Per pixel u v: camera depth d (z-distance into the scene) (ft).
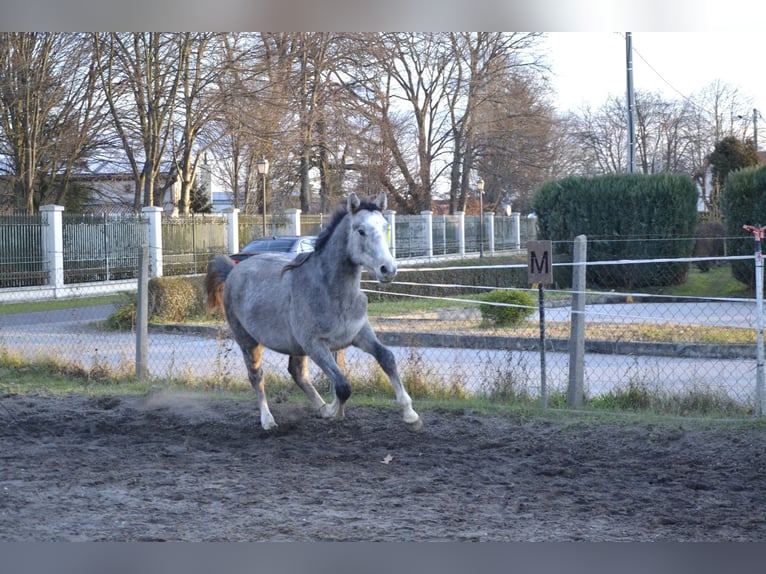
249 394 37.04
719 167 146.92
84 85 116.57
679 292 85.87
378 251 26.27
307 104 140.05
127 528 19.79
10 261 88.74
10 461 26.99
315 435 29.84
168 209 160.76
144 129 118.01
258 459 26.99
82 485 23.88
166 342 55.62
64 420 32.99
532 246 31.81
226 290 32.55
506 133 175.11
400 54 166.50
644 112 236.63
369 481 24.11
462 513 20.97
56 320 68.28
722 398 32.14
